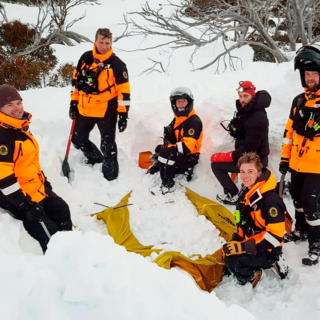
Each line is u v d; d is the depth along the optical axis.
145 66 11.73
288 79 4.59
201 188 4.23
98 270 1.61
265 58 13.18
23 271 1.66
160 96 5.04
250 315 1.56
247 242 2.83
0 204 2.83
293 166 3.20
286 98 4.33
